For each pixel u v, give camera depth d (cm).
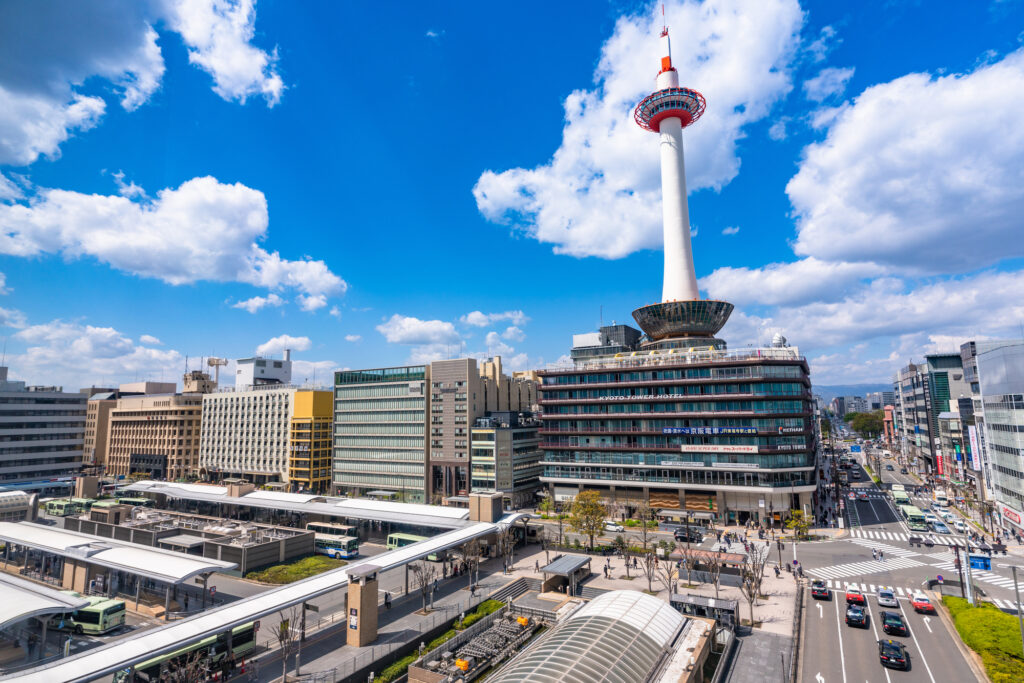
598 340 17562
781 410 11231
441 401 15462
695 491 11731
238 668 4828
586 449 12912
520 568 8100
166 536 9225
